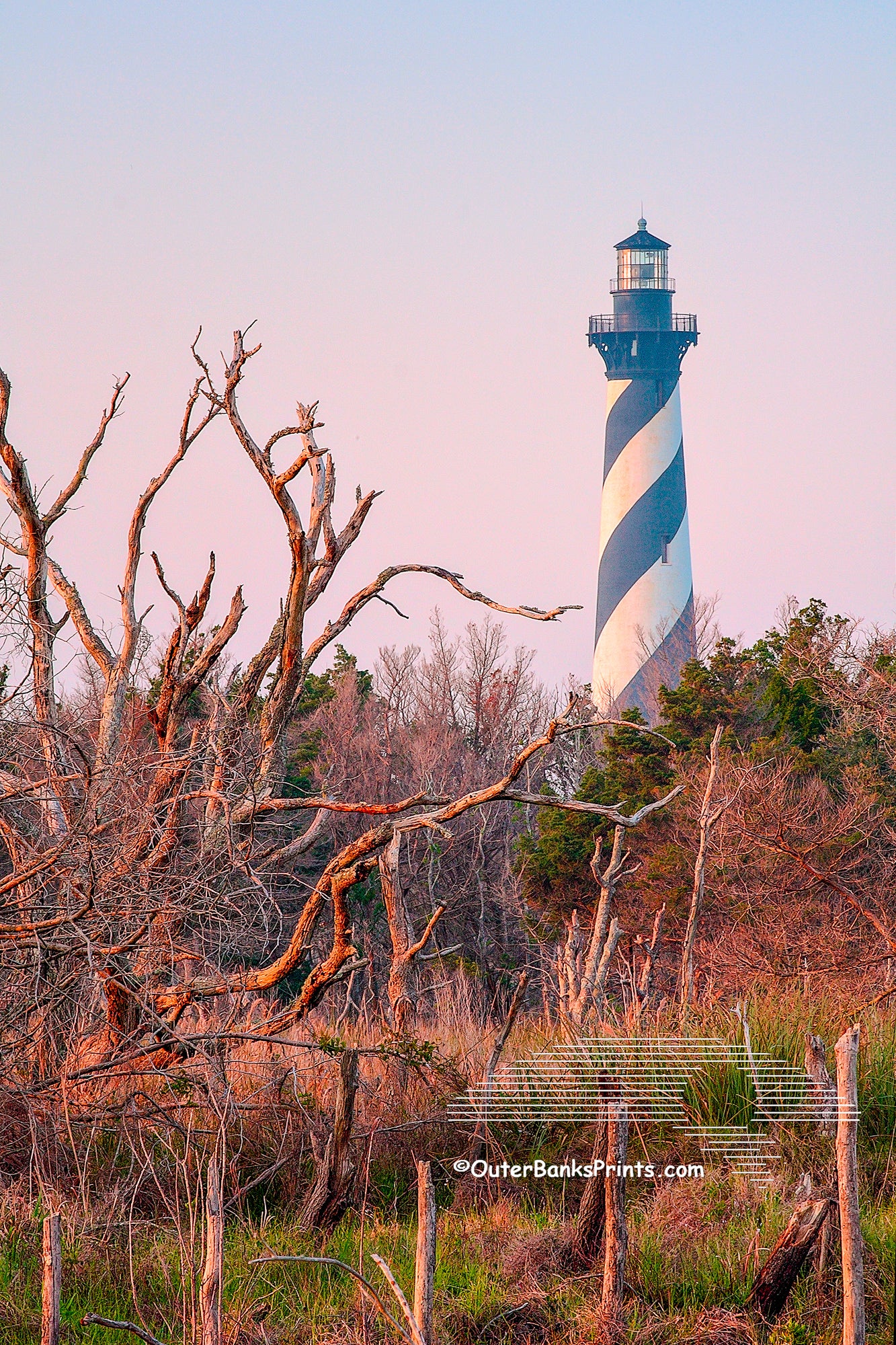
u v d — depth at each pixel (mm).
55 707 35500
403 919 39969
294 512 40094
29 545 40031
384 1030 40750
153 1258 27109
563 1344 23922
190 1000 34875
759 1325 24125
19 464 39344
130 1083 34938
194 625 40000
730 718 119625
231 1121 31562
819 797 89125
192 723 41562
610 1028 38125
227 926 32594
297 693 41938
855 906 78812
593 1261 26734
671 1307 25094
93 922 31125
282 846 40000
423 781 133250
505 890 123312
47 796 33250
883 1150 31906
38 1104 31438
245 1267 26797
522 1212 30828
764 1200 29328
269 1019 36531
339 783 41031
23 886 32188
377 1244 28578
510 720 173375
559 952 59062
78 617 43031
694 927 62875
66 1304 25234
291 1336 24078
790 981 70812
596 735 177000
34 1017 32438
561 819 114750
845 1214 20891
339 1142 30109
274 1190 32219
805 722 111438
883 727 94000
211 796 32250
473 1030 43719
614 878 51188
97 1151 31828
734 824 85000
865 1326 23078
